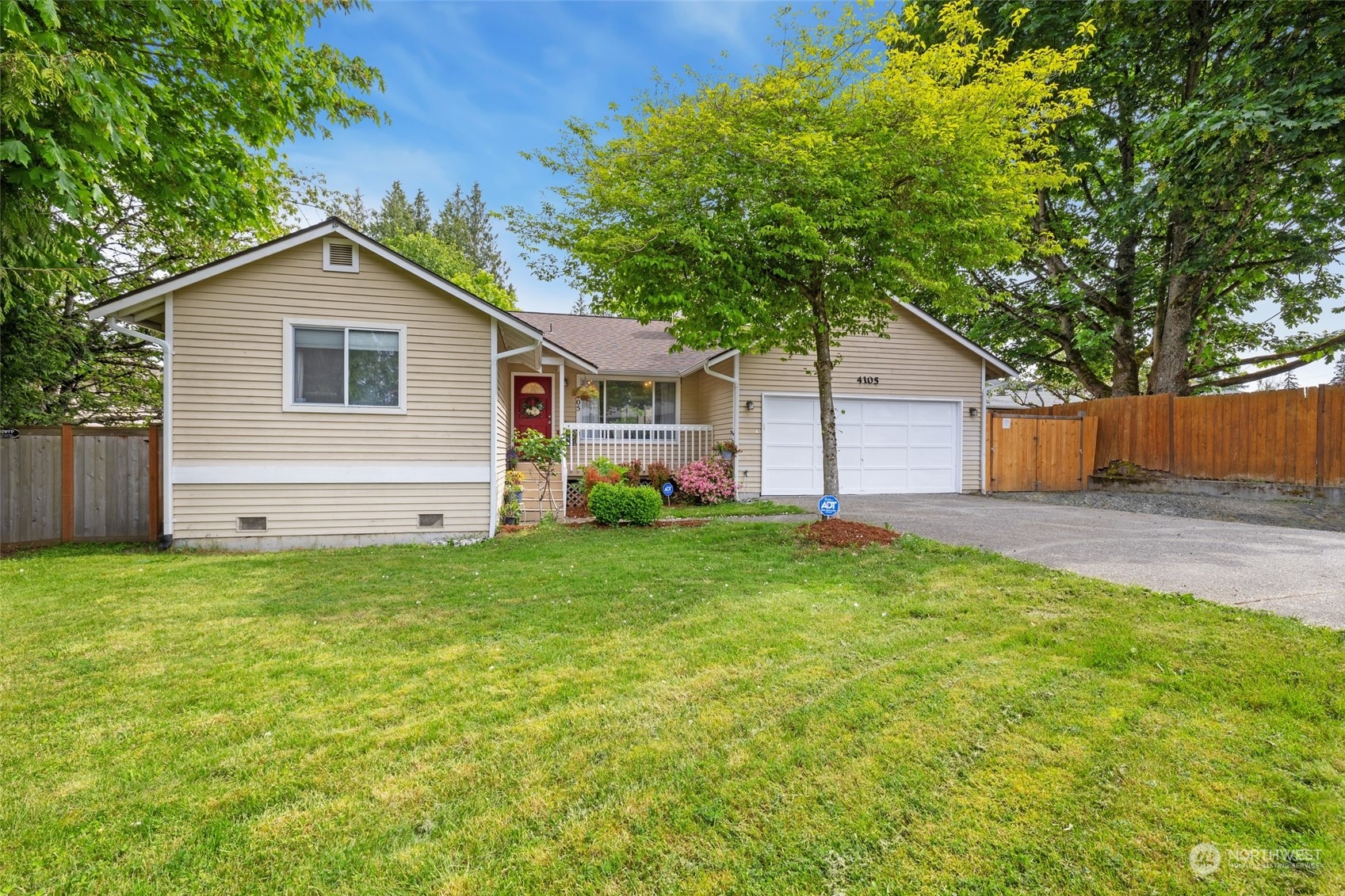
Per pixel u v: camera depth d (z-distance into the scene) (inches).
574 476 478.3
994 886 75.7
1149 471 515.2
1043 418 562.6
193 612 191.8
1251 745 103.5
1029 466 561.9
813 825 87.4
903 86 261.3
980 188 264.8
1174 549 255.3
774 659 146.1
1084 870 77.7
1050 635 155.3
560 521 402.3
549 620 180.7
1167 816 86.9
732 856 81.7
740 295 275.1
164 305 315.9
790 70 280.8
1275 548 255.6
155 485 339.9
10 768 102.9
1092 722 112.2
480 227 1871.3
